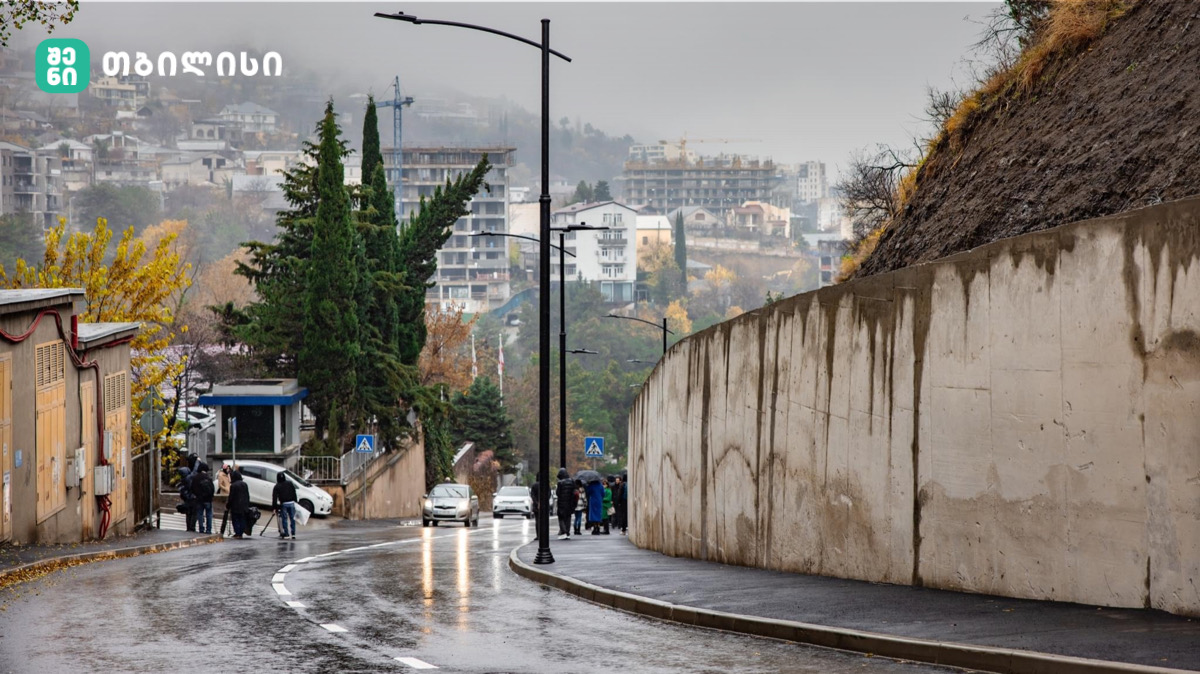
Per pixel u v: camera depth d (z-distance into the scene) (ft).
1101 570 39.11
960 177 63.67
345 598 53.47
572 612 48.34
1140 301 37.76
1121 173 48.83
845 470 52.08
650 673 34.32
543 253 73.61
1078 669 30.50
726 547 64.85
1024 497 41.96
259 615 47.37
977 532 44.09
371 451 163.63
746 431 61.98
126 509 98.99
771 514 58.95
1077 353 39.86
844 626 38.37
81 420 87.04
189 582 60.03
